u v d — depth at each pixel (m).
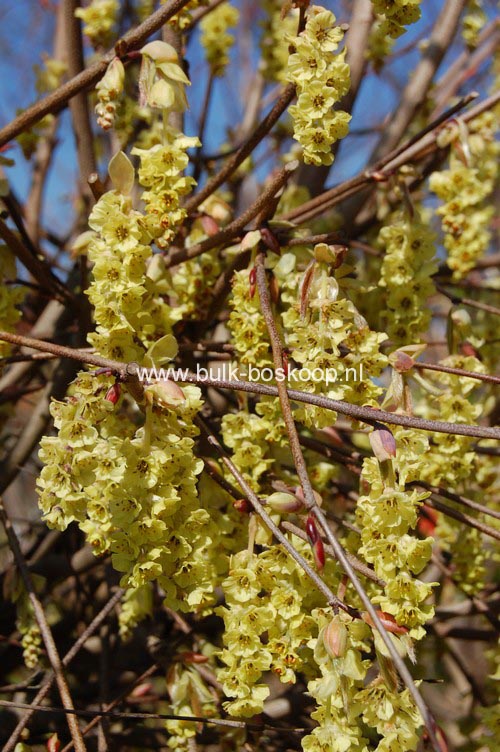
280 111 0.35
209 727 0.40
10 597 0.41
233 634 0.30
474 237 0.43
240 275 0.34
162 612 0.45
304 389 0.31
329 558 0.31
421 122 0.54
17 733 0.33
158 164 0.31
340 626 0.28
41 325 0.47
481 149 0.41
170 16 0.33
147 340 0.35
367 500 0.30
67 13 0.41
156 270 0.35
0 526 0.56
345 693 0.28
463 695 0.48
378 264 0.46
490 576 0.57
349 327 0.32
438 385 0.44
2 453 0.53
